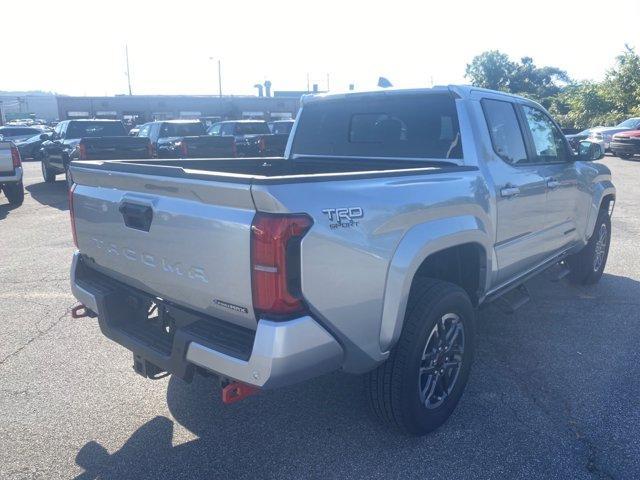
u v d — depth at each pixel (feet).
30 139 91.91
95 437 11.29
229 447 10.96
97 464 10.44
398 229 9.90
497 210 13.02
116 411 12.25
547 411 12.19
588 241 19.93
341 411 12.21
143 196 9.91
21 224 33.22
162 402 12.64
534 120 15.92
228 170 15.24
